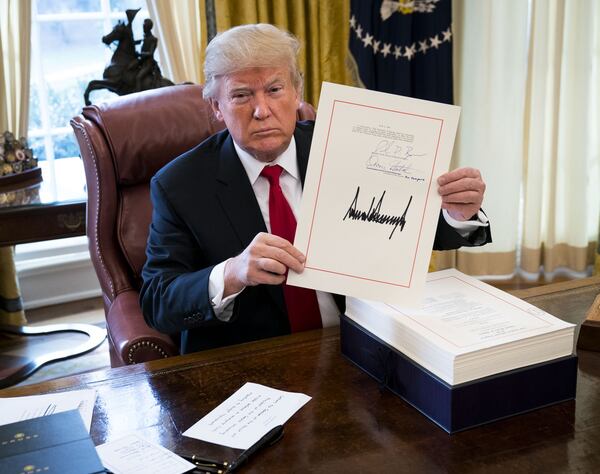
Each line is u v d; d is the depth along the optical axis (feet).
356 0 9.93
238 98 4.45
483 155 11.27
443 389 3.26
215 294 4.24
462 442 3.20
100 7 10.78
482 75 10.96
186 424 3.46
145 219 6.23
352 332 3.96
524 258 11.82
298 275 3.71
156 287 4.72
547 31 10.77
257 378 3.89
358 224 3.67
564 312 4.62
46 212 7.68
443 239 4.70
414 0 10.24
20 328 10.06
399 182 3.64
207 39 9.69
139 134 6.16
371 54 10.21
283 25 9.72
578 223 11.63
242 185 4.91
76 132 6.21
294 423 3.42
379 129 3.61
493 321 3.55
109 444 3.30
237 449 3.22
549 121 11.35
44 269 10.85
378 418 3.42
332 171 3.63
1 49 9.23
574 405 3.47
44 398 3.76
